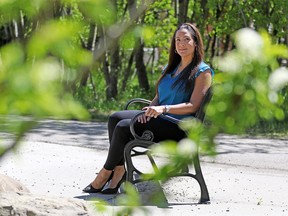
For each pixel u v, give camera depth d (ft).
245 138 67.92
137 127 35.53
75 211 25.62
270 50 7.97
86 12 7.38
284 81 7.85
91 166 46.73
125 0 99.60
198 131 8.82
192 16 124.67
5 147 7.92
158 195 11.37
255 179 44.09
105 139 65.62
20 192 27.55
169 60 36.14
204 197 35.29
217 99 7.87
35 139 61.46
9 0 7.19
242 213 33.40
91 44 84.38
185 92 35.17
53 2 7.38
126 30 8.39
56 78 6.95
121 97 120.06
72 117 7.41
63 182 40.75
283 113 7.91
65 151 54.08
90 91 122.01
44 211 25.40
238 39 8.06
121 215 11.59
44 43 6.98
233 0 110.01
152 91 126.21
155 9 119.75
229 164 51.60
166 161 9.36
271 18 102.68
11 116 7.40
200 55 35.24
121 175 37.19
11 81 6.82
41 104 6.88
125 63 146.61
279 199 37.70
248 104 7.78
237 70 7.88
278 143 67.21
